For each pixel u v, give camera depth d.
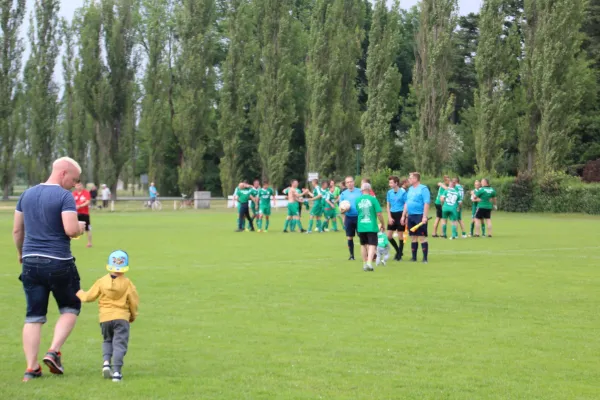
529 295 14.92
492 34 62.19
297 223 35.59
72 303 9.00
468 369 9.00
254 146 87.44
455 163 79.94
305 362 9.31
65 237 8.90
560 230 35.81
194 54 75.44
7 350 10.10
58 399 7.65
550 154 58.00
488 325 11.82
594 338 10.85
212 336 10.92
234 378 8.51
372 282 16.81
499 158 62.44
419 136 66.50
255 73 77.38
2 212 58.66
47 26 79.06
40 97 79.56
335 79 73.44
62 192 8.88
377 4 69.19
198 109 76.00
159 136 82.12
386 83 69.19
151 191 66.69
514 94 69.88
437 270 19.16
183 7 77.06
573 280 17.19
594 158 72.62
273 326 11.70
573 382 8.44
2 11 68.56
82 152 85.50
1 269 19.39
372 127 69.94
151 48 81.19
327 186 35.31
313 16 73.31
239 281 16.95
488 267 19.84
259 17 74.44
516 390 8.05
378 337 10.87
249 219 35.88
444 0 65.38
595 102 73.62
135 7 89.25
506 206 56.50
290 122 74.94
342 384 8.25
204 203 68.38
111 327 8.55
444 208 30.61
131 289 8.67
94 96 75.44
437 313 12.89
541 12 59.41
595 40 76.50
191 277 17.64
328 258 22.30
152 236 31.86
